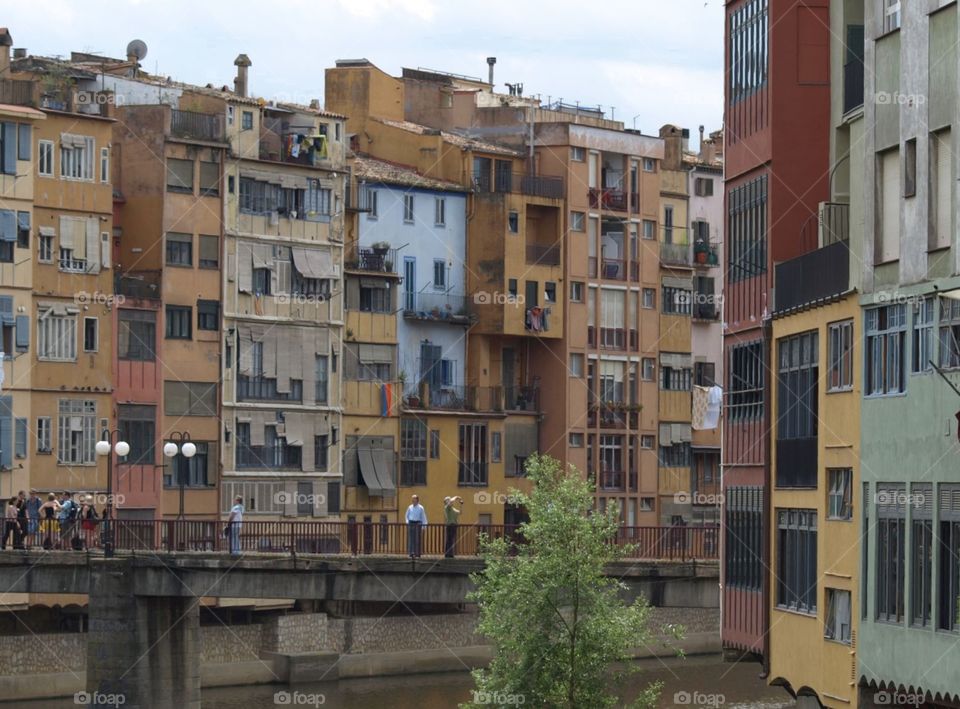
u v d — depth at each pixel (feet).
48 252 357.41
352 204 409.90
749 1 217.15
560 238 440.45
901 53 174.91
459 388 426.92
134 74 396.98
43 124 356.59
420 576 255.91
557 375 438.81
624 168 453.17
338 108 440.45
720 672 344.69
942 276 168.04
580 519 206.69
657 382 457.27
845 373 187.01
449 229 428.56
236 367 385.29
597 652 204.54
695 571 241.55
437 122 451.53
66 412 358.43
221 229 383.24
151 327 371.35
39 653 326.44
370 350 410.11
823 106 209.05
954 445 164.76
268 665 349.61
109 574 272.10
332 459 401.29
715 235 474.49
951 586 165.48
